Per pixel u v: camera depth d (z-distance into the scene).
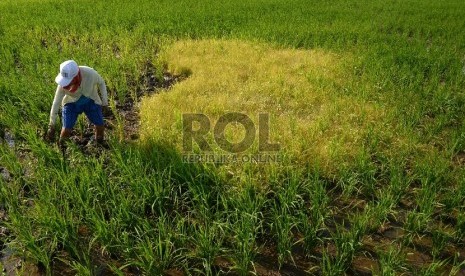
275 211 4.41
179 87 7.88
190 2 16.53
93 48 10.18
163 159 5.29
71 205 4.77
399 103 7.14
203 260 4.04
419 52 10.09
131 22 13.21
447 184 5.21
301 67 9.19
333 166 5.44
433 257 4.24
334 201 5.07
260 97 7.48
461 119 6.85
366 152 5.59
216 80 8.27
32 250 3.97
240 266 3.96
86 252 4.23
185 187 5.08
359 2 18.11
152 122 6.52
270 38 11.37
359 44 11.02
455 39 11.73
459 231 4.41
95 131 6.19
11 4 16.53
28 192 5.05
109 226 4.30
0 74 8.38
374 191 5.06
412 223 4.48
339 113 6.80
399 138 6.12
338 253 4.03
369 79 8.28
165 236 4.11
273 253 4.34
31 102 6.54
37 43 10.54
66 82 4.79
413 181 5.36
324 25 13.12
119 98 7.68
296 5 16.70
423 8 16.81
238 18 13.70
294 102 7.28
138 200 4.59
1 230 4.52
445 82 8.30
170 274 4.06
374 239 4.51
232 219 4.55
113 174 5.34
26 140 6.14
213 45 10.54
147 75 9.21
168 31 12.02
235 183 5.03
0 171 5.50
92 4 16.08
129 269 4.11
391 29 13.47
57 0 17.33
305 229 4.36
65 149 5.90
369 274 4.08
